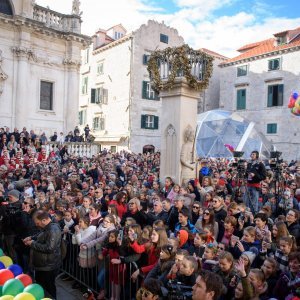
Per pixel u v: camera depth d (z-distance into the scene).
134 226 6.39
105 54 42.84
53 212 9.15
